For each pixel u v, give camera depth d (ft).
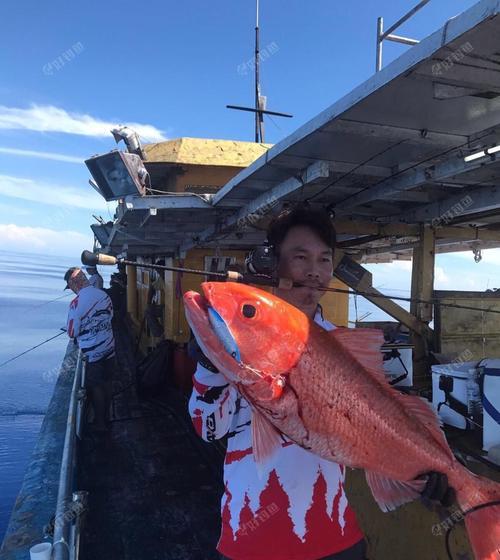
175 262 25.88
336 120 7.38
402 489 5.06
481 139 8.21
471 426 10.10
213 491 14.49
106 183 13.33
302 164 9.80
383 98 6.52
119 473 15.61
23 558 9.68
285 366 4.38
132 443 18.11
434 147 8.61
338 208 13.42
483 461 8.68
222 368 4.26
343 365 4.71
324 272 5.82
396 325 18.83
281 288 5.58
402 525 8.40
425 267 15.23
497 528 5.16
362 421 4.71
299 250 5.73
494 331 15.66
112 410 21.93
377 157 9.23
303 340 4.49
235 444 5.41
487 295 16.26
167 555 11.41
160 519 12.92
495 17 4.50
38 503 11.95
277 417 4.43
